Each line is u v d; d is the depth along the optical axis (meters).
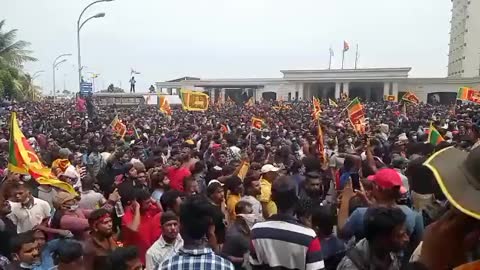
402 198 5.21
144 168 8.65
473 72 87.62
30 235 4.79
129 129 21.16
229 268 3.40
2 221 5.73
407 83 72.62
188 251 3.42
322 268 3.98
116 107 48.22
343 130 18.78
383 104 56.84
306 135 15.99
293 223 4.07
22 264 4.72
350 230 4.80
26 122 27.03
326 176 8.91
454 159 2.04
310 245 3.96
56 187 6.94
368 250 3.72
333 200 8.05
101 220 5.01
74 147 13.22
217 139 15.04
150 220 5.96
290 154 11.56
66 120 27.98
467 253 2.17
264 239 4.05
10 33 56.34
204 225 3.46
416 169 4.61
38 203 6.44
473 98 32.94
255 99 81.44
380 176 4.84
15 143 6.75
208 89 84.12
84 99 38.91
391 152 11.48
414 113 37.34
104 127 22.41
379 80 72.38
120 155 11.21
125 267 4.10
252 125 22.84
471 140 11.42
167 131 20.03
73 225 5.43
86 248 4.89
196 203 3.48
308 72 75.94
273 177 7.39
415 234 4.31
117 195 6.20
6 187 6.26
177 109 45.16
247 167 8.90
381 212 3.69
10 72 55.06
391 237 3.60
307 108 49.78
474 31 87.19
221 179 7.87
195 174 8.74
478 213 1.82
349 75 73.62
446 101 71.75
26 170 6.64
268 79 79.81
